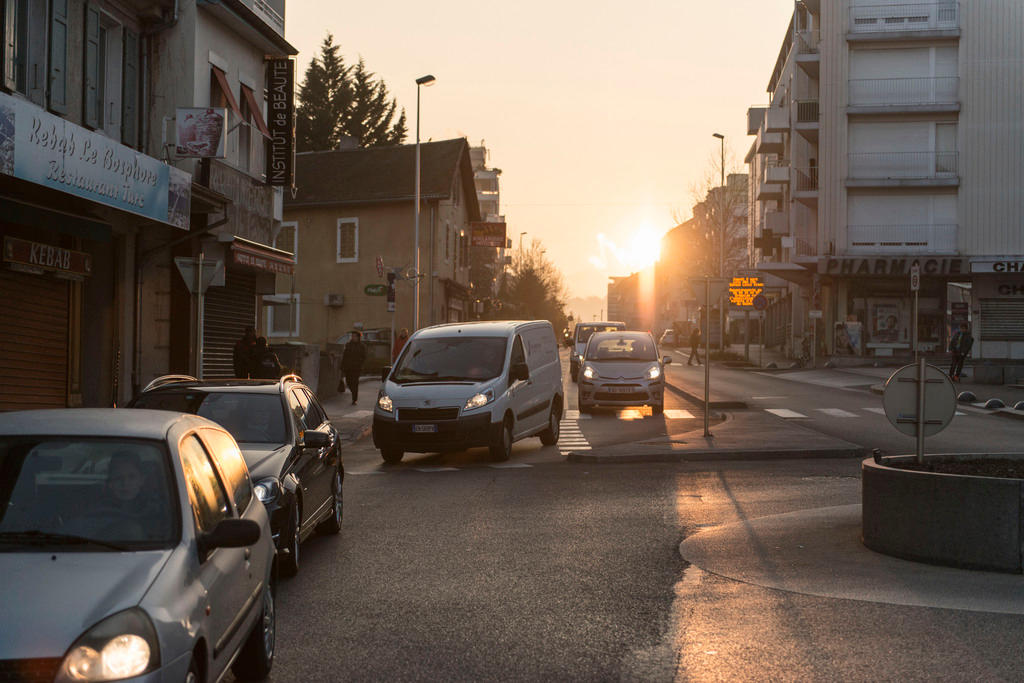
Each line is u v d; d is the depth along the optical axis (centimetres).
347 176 5050
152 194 1678
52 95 1636
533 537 983
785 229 6016
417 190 4112
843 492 1270
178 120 1948
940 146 4800
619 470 1509
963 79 4759
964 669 563
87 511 458
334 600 736
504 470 1538
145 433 496
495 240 5606
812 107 5062
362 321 4894
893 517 874
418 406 1616
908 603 717
